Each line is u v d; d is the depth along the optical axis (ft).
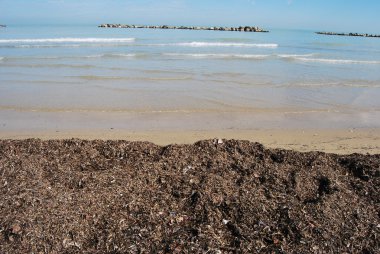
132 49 94.99
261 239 14.44
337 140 29.17
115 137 28.68
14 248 13.51
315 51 113.50
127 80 51.52
